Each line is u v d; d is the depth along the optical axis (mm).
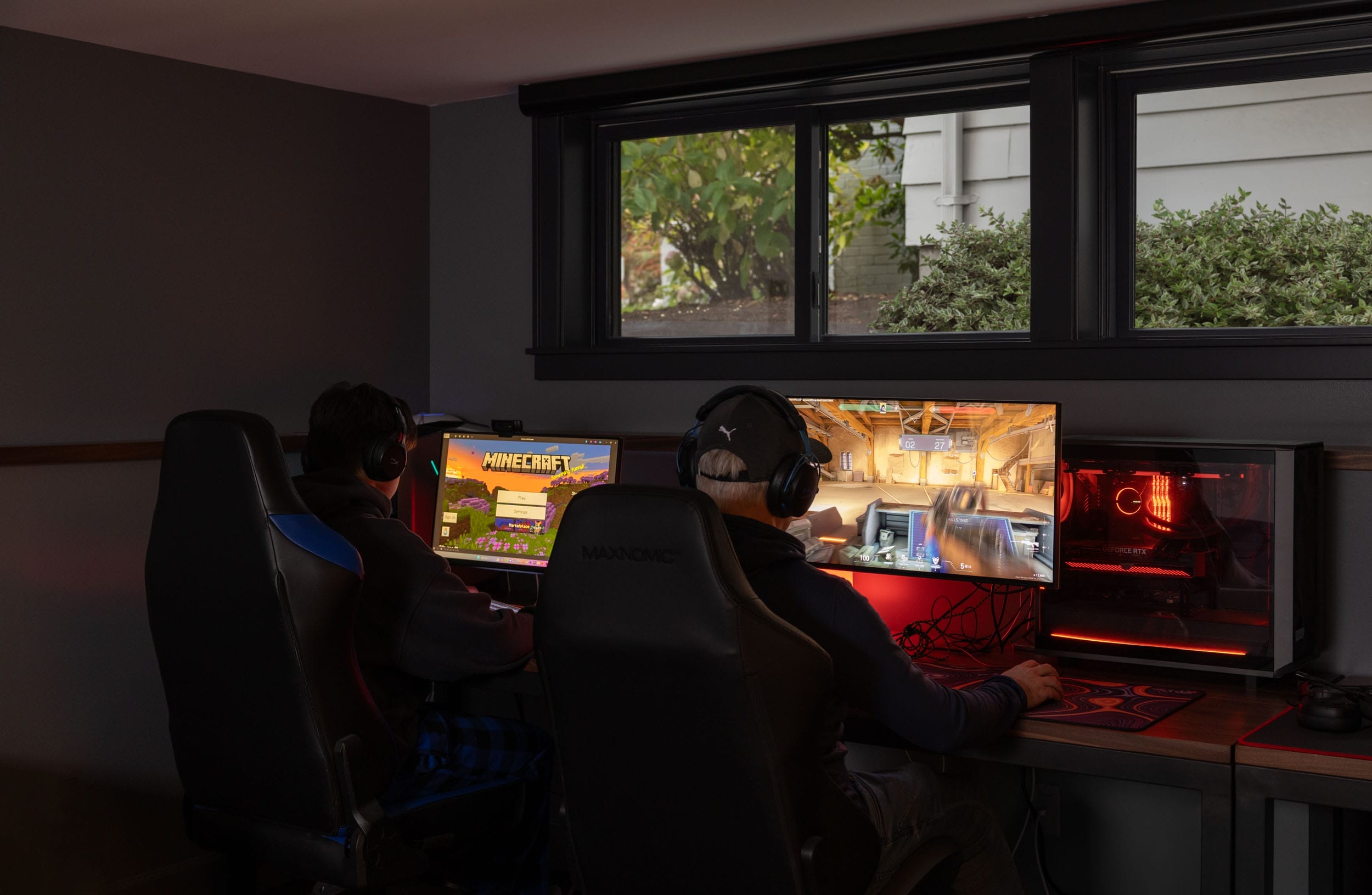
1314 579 2266
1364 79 2506
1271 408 2486
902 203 3037
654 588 1533
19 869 2736
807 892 1578
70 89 2803
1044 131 2686
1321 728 1854
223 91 3100
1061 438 2273
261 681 1977
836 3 2521
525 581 2979
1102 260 2742
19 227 2723
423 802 2168
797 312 3133
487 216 3516
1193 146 2682
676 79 3061
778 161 3184
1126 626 2289
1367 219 2518
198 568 2000
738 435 1802
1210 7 2443
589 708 1631
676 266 3363
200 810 2182
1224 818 1787
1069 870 2648
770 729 1523
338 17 2631
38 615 2752
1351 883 2031
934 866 1914
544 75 3199
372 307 3482
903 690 1771
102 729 2883
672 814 1624
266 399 3232
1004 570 2346
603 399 3359
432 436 3133
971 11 2580
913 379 2896
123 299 2918
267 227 3215
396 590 2219
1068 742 1889
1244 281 2646
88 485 2838
